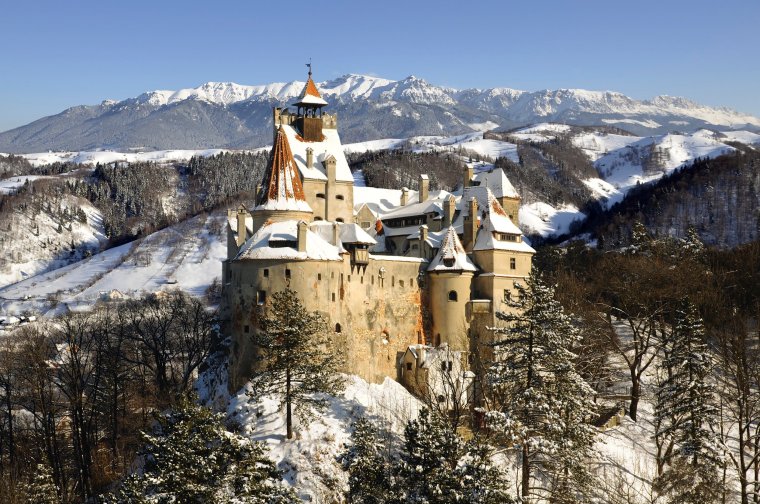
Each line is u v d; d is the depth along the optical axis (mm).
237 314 92625
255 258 91562
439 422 58031
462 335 102312
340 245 97125
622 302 117500
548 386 68250
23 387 117062
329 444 81875
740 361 85312
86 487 85500
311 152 113875
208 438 52406
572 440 66375
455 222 111438
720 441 75938
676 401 81812
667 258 130500
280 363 83062
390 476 59406
